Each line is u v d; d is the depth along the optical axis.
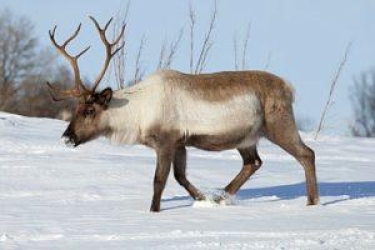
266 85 26.27
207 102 25.77
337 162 39.47
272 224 21.83
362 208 25.09
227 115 25.78
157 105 25.64
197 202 26.20
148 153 39.53
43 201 26.73
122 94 26.23
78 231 20.86
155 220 22.83
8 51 84.94
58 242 19.25
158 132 25.62
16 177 31.09
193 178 32.34
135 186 29.95
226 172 33.97
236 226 21.55
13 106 83.75
